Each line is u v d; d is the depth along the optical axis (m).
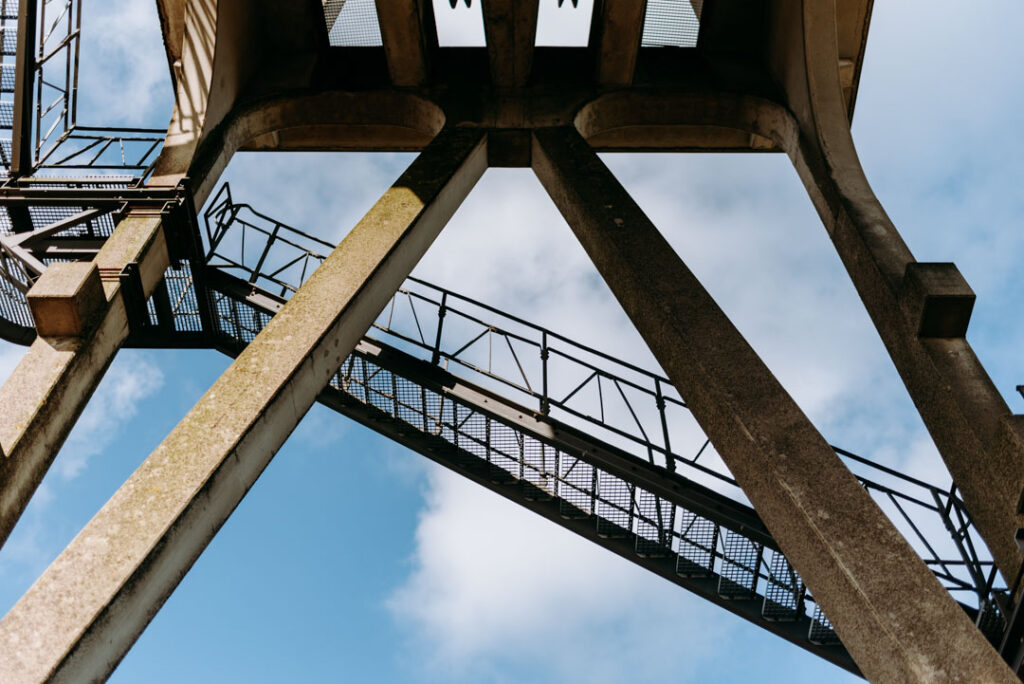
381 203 11.42
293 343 9.62
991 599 10.49
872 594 7.70
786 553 8.57
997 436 8.74
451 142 12.78
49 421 9.09
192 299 12.87
